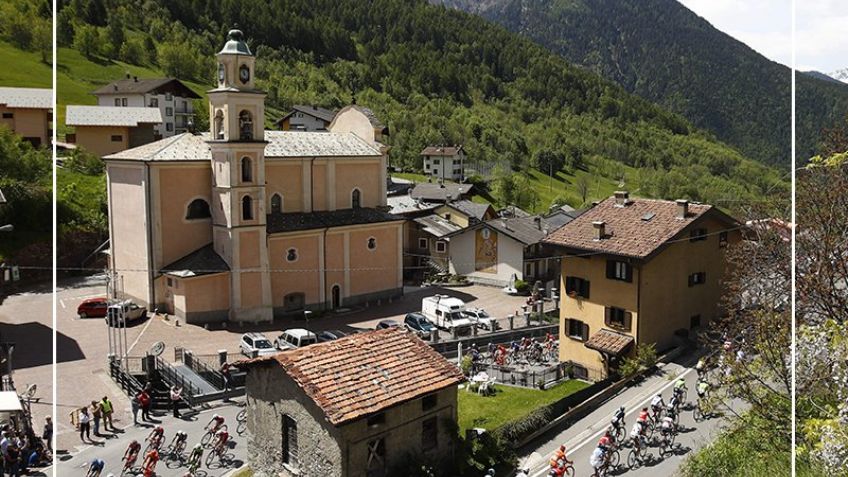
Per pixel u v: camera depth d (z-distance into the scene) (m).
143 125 100.62
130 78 120.50
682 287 44.75
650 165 192.50
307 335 48.19
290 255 60.25
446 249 78.19
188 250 57.62
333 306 63.44
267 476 28.75
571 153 188.50
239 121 55.44
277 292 59.56
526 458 31.97
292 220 61.09
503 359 46.16
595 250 42.78
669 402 35.34
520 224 75.94
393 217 67.56
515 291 70.44
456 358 48.16
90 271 72.06
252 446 29.50
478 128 191.12
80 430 33.50
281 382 27.80
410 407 27.75
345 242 63.72
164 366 42.16
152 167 55.34
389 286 67.62
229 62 54.97
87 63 147.25
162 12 198.75
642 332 42.09
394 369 28.45
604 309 43.25
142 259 57.09
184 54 164.50
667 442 31.50
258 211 56.88
